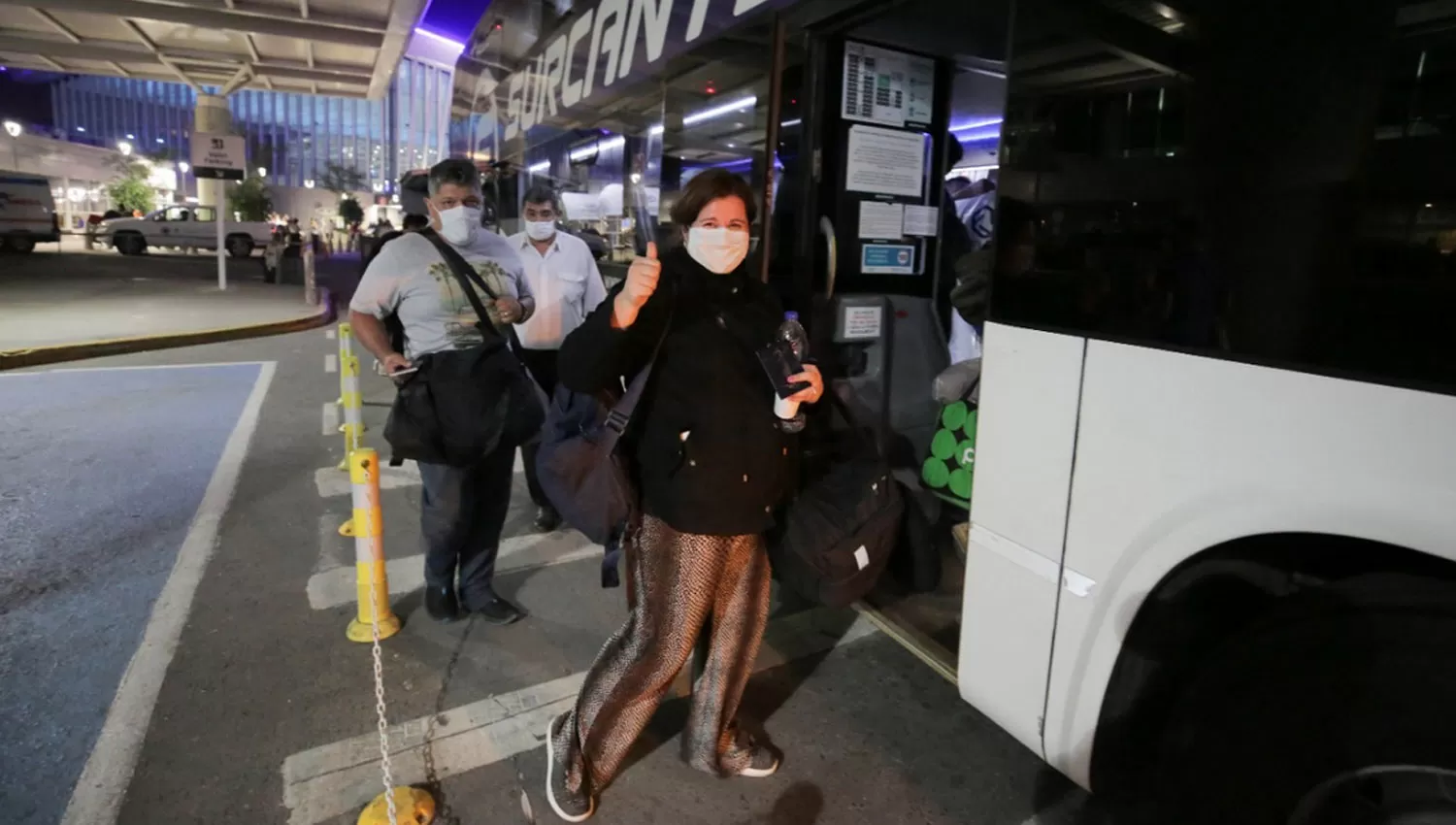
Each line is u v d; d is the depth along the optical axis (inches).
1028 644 89.7
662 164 166.1
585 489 109.9
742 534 91.0
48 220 1203.2
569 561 173.6
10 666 128.3
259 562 168.6
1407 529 58.9
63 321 490.3
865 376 155.0
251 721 115.7
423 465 134.8
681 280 89.2
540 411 137.1
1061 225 83.3
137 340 428.1
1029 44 86.0
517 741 113.3
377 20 623.2
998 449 91.9
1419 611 61.7
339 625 143.4
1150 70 74.0
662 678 95.0
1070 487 83.7
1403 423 58.7
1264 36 65.7
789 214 140.6
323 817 97.7
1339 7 61.2
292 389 339.6
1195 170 70.8
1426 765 61.9
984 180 199.2
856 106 143.9
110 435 259.3
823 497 112.7
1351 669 65.1
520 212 254.8
